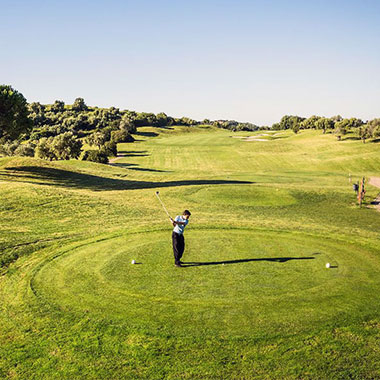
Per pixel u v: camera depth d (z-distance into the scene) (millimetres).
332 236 15180
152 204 26266
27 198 22500
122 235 15062
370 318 7859
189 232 15664
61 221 18594
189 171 54938
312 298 8789
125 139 116312
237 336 7172
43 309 8375
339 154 82062
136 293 9094
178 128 178000
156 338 7176
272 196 30500
